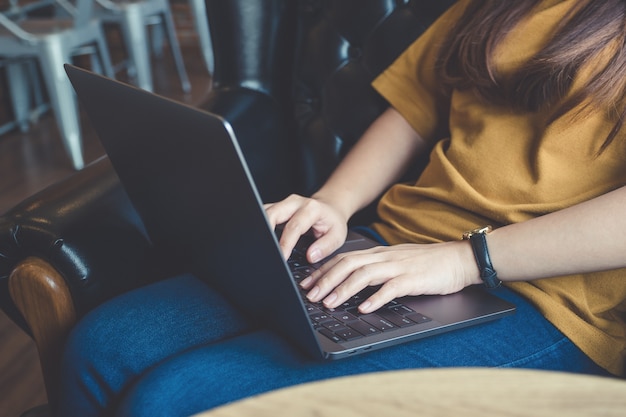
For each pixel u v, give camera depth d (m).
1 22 3.14
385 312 0.93
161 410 0.83
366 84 1.37
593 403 0.49
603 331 0.99
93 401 0.97
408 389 0.51
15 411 1.71
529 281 1.00
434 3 1.29
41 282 1.05
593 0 0.99
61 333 1.08
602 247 0.92
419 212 1.12
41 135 3.79
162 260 1.20
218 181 0.78
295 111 1.49
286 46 1.50
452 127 1.16
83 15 3.41
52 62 3.19
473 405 0.49
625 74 0.95
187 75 5.07
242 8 1.47
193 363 0.89
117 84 0.87
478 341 0.93
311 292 0.96
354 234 1.17
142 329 0.99
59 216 1.08
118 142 0.97
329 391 0.51
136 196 1.05
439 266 0.97
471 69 1.09
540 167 1.00
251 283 0.88
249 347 0.92
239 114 1.41
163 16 4.51
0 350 1.99
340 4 1.39
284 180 1.46
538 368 0.93
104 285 1.11
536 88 1.01
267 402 0.50
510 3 1.08
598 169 0.98
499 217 1.02
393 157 1.26
